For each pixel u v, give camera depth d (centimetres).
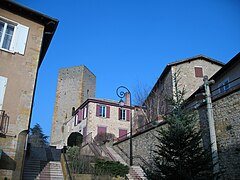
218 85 1723
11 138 989
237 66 1498
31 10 1187
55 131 4231
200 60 2445
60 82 4622
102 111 2958
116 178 1343
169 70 2411
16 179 952
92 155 1731
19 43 1141
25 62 1127
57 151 2112
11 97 1041
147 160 1616
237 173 916
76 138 2514
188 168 880
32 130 4572
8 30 1157
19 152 989
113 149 2284
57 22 1263
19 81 1082
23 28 1177
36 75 1155
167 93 2397
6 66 1073
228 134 999
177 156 938
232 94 1018
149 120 2566
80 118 3145
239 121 959
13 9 1175
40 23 1246
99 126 2850
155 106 2586
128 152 1948
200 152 956
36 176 1188
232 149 963
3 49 1087
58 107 4419
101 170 1322
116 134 2902
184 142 931
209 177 852
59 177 1227
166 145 982
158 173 984
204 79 1012
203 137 1135
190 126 978
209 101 964
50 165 1360
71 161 1359
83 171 1270
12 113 1022
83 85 4400
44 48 1425
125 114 3056
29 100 1077
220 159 1013
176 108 1055
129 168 1488
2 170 938
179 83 2259
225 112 1039
